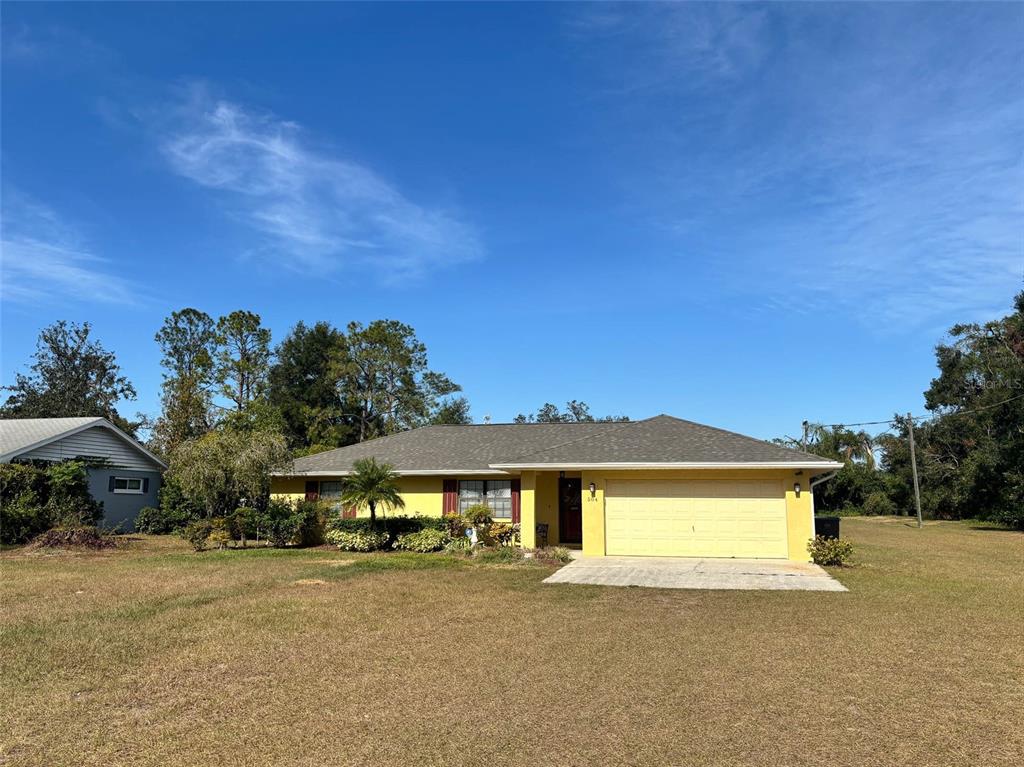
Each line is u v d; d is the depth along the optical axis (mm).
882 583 13336
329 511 21922
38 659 7902
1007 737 5578
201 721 6043
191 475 21141
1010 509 35281
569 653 8102
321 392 50406
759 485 17375
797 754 5281
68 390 48719
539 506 21172
